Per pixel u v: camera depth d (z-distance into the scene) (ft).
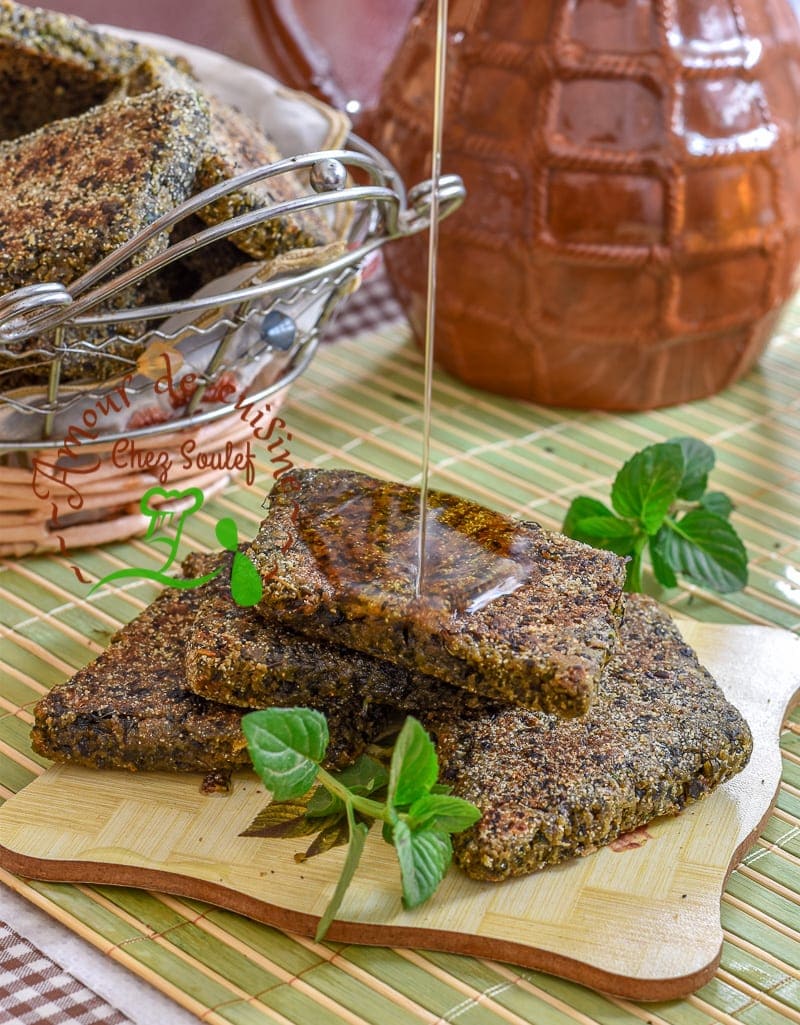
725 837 2.23
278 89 2.78
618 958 2.12
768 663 2.42
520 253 2.77
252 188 2.47
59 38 2.63
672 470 2.51
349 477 2.39
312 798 2.24
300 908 2.15
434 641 2.20
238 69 2.80
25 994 2.10
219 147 2.50
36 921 2.17
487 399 2.95
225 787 2.26
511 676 2.19
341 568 2.26
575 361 2.86
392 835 2.17
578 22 2.71
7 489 2.50
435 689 2.25
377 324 3.13
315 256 2.47
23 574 2.57
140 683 2.29
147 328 2.49
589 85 2.71
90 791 2.25
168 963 2.13
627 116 2.71
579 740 2.24
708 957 2.12
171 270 2.52
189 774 2.27
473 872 2.17
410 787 2.14
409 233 2.54
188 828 2.22
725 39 2.73
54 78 2.66
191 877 2.17
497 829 2.16
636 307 2.80
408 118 2.84
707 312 2.83
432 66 2.81
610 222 2.74
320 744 2.13
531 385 2.92
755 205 2.78
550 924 2.14
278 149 2.76
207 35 3.26
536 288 2.80
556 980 2.14
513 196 2.76
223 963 2.13
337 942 2.15
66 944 2.15
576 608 2.24
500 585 2.25
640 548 2.52
